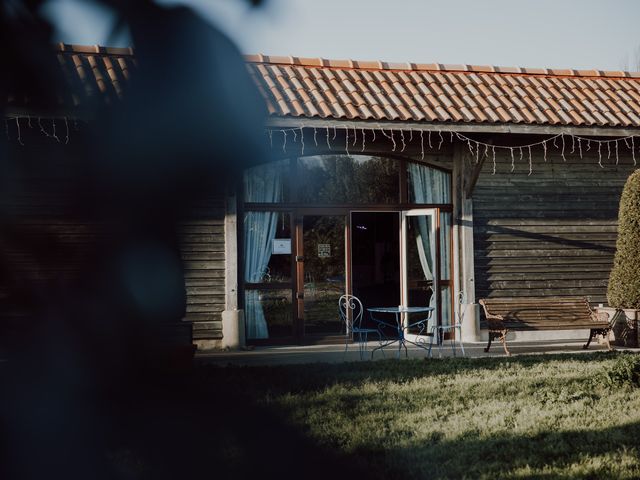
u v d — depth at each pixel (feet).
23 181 2.83
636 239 40.75
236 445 4.93
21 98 2.77
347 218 43.70
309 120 37.40
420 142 43.73
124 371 2.83
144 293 2.82
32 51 2.68
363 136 39.91
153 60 2.82
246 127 3.02
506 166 44.83
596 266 45.80
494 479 16.35
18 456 3.27
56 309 2.76
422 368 32.24
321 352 40.14
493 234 44.65
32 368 2.76
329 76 42.27
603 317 40.78
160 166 2.92
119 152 2.89
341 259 43.70
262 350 40.75
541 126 40.86
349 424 20.76
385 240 46.03
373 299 46.57
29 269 2.79
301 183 42.96
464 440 19.79
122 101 2.91
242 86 2.99
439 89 43.06
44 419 3.00
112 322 2.82
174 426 4.46
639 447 19.12
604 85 47.75
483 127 39.99
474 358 35.58
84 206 2.85
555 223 45.37
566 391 26.35
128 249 2.85
